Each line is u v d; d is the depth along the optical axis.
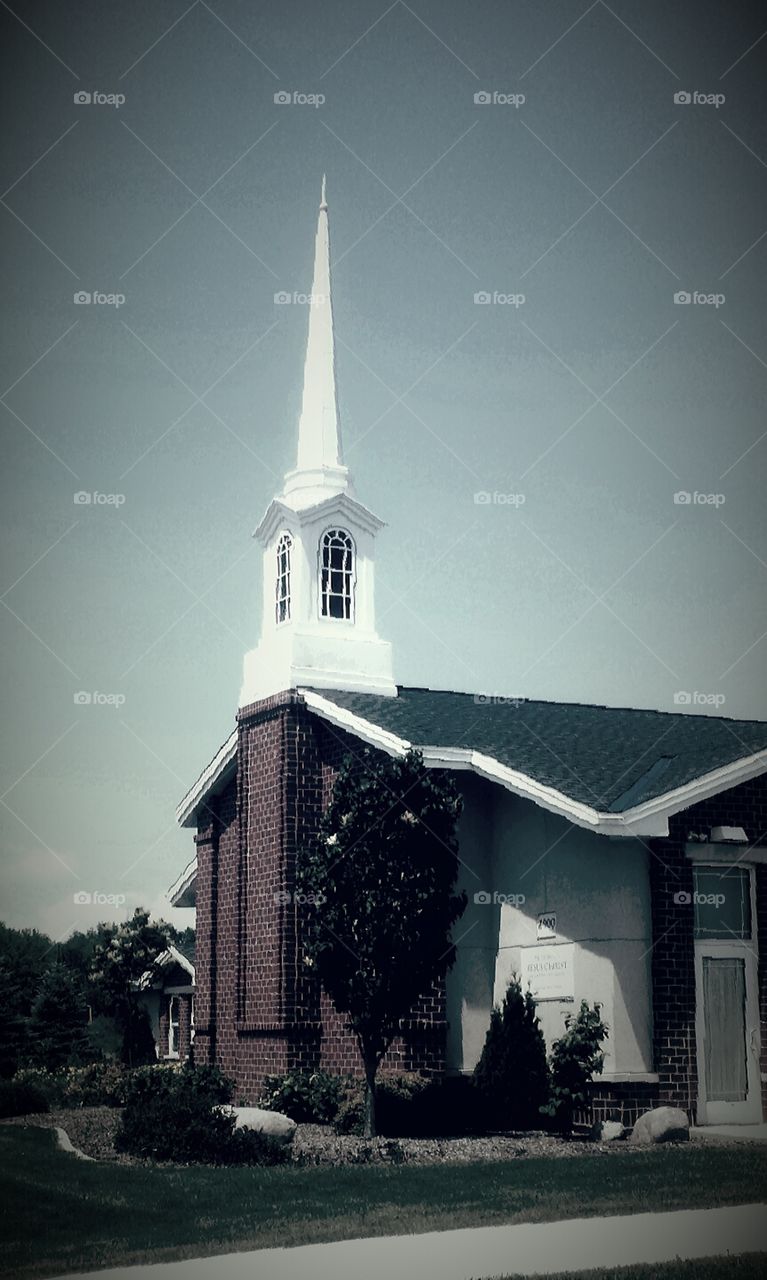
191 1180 20.59
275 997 29.67
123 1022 51.00
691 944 26.30
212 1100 25.09
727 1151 22.72
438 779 25.58
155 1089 30.34
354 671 31.91
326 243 32.78
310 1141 24.52
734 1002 26.77
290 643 31.36
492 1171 21.08
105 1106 31.77
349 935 24.72
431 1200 19.03
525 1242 16.88
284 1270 15.67
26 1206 18.89
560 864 27.42
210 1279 15.38
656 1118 24.42
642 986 26.00
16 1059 46.25
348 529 32.53
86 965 53.88
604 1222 17.77
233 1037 31.77
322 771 30.66
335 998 25.02
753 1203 18.62
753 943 27.03
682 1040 25.94
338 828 25.39
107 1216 18.34
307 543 32.03
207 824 34.12
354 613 32.38
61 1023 47.28
